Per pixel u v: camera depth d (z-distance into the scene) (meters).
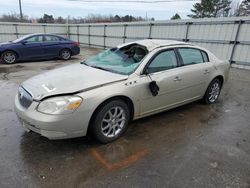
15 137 3.06
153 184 2.20
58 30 20.55
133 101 3.07
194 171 2.41
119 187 2.15
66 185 2.17
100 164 2.51
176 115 3.98
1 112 3.92
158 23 11.98
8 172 2.33
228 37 9.13
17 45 9.53
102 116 2.79
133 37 13.89
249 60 8.66
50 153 2.70
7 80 6.46
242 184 2.23
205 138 3.16
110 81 2.87
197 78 3.99
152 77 3.26
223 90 5.82
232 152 2.80
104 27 16.41
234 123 3.70
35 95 2.62
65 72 3.27
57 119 2.47
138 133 3.26
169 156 2.69
